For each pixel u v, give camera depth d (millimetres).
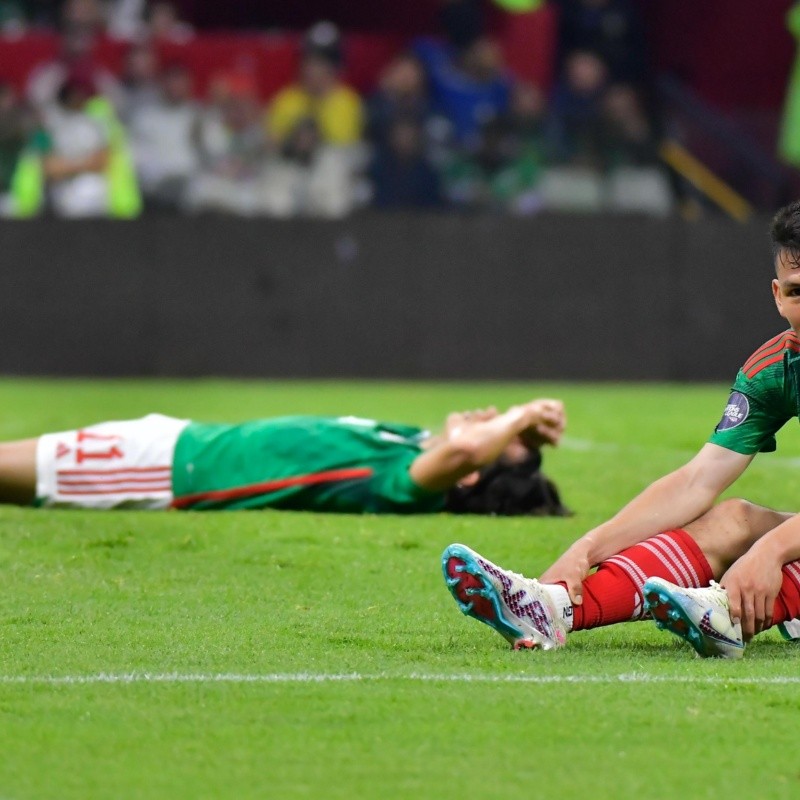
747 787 8688
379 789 8609
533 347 50406
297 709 10297
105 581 15664
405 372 50344
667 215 50281
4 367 50312
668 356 50406
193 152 55281
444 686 10938
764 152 60875
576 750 9367
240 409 38844
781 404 12484
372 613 14023
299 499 20594
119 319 50188
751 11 63438
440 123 56250
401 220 50219
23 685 10961
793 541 11969
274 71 59188
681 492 12555
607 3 61375
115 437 20578
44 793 8523
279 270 50250
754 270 50188
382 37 62750
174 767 9016
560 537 19031
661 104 61000
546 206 56469
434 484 20203
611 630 13258
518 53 61156
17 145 54312
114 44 57562
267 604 14500
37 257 50125
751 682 11031
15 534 18484
